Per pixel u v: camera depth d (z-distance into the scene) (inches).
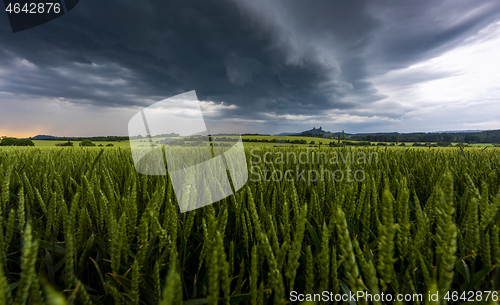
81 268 38.4
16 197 66.9
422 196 77.9
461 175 80.8
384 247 19.6
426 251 36.4
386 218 19.4
